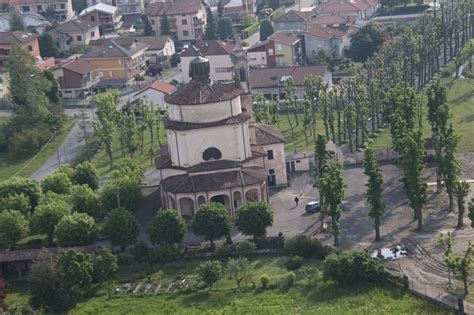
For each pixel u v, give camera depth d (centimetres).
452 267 14050
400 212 18225
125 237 17150
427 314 13338
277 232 17888
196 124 19200
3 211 18038
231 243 17288
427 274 15025
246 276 15488
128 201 18950
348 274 14688
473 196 18500
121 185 19100
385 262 15725
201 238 17975
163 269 16462
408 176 16938
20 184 19612
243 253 16725
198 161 19325
